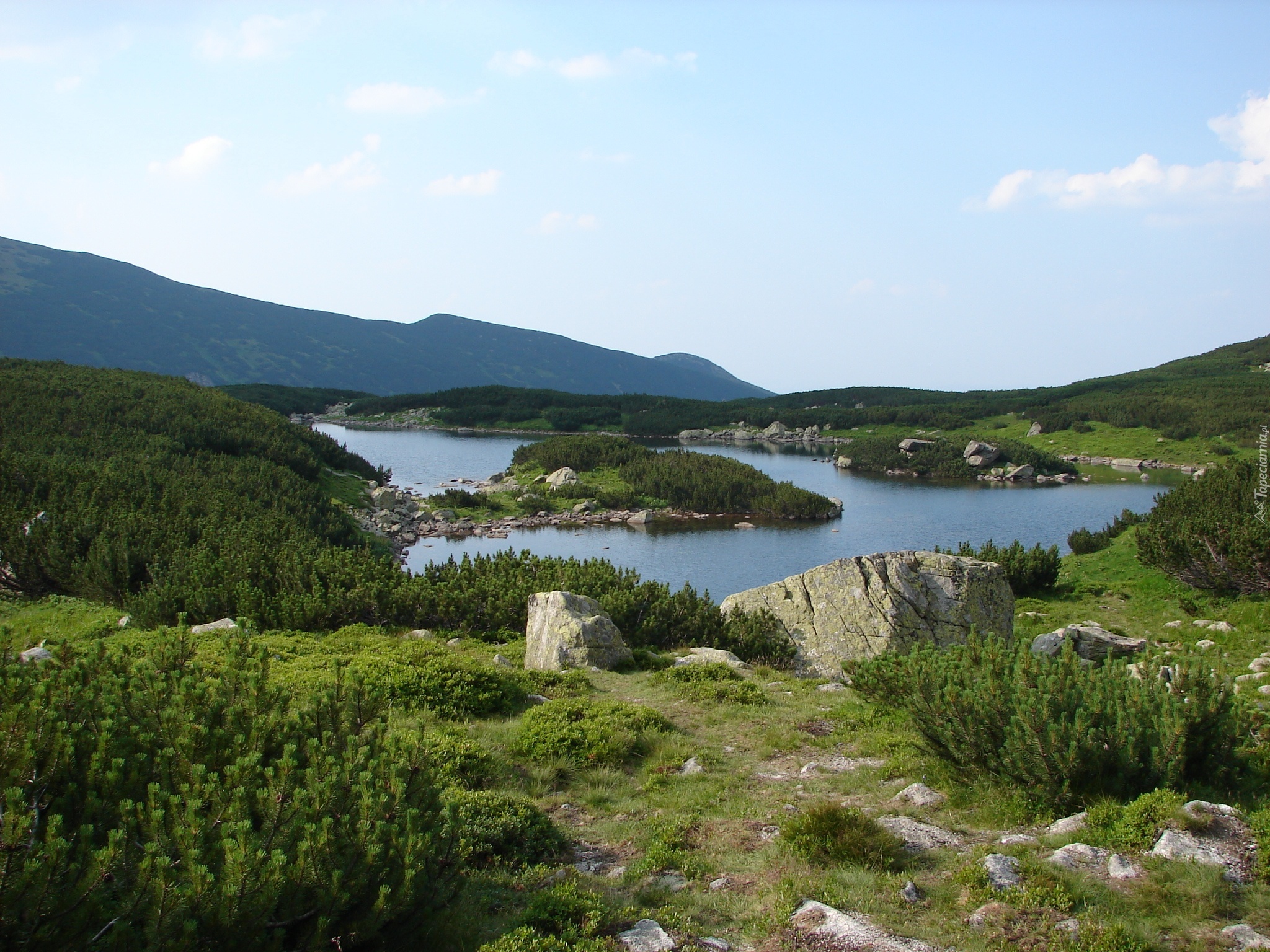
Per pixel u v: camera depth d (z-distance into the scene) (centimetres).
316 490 5481
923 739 1158
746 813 976
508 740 1234
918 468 10638
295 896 586
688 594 2434
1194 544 2744
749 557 5675
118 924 515
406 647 1764
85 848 539
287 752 691
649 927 695
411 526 6581
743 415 18325
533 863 846
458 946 664
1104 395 15438
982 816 905
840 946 655
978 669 1092
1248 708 1048
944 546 5994
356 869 615
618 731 1253
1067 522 6894
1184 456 10531
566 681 1614
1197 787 868
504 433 16975
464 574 2717
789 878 775
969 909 702
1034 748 905
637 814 1001
